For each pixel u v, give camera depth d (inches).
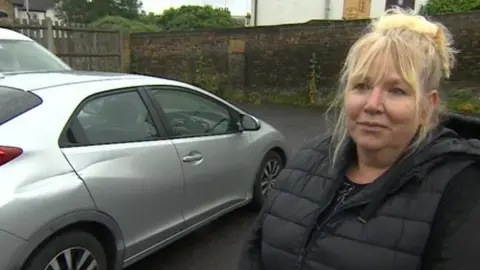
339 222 50.3
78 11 1611.7
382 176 48.7
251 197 171.2
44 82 115.0
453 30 411.2
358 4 665.0
